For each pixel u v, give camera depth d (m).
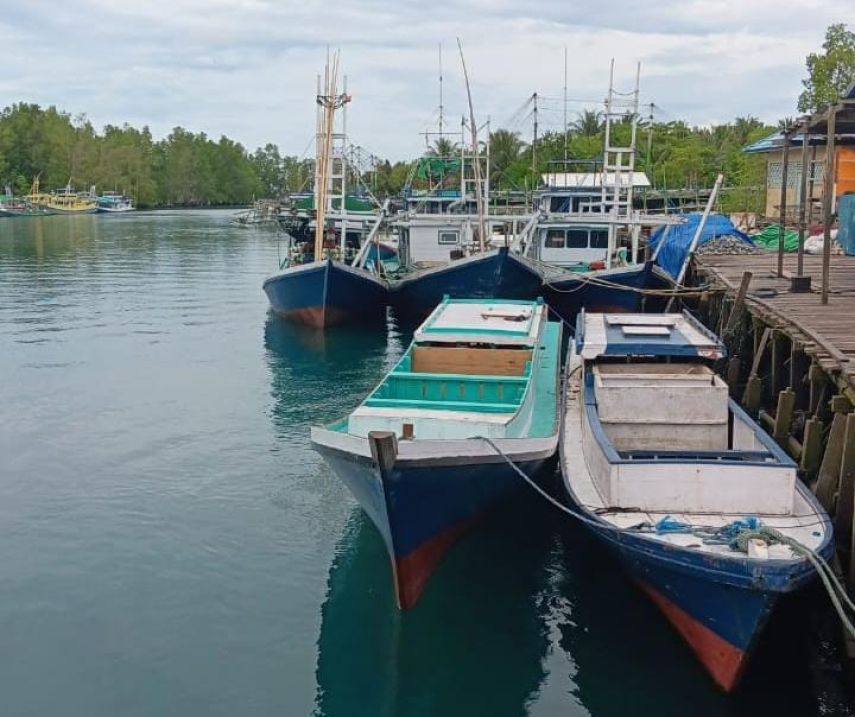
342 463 11.22
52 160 132.50
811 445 12.17
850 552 10.50
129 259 58.94
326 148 30.44
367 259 38.44
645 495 10.38
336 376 23.98
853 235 25.14
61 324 32.09
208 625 11.33
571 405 14.82
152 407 20.72
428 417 12.34
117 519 14.34
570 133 68.88
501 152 66.50
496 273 27.62
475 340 16.14
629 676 10.17
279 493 15.33
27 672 10.38
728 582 8.97
